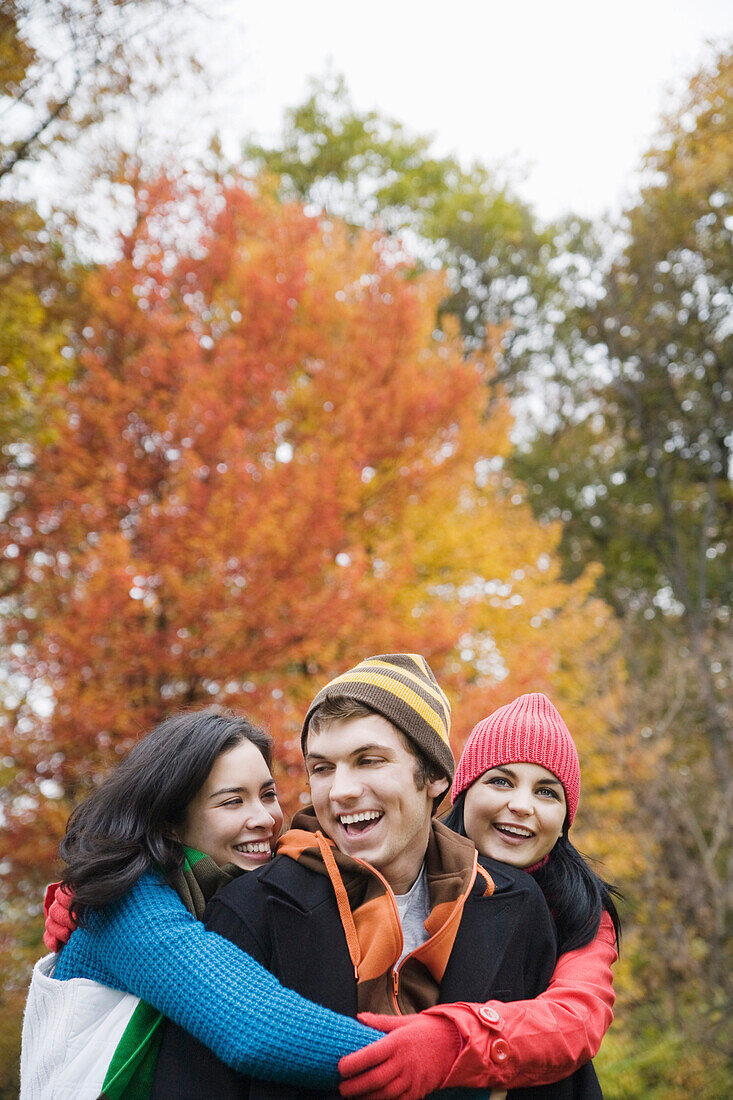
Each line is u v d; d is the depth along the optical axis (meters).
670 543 19.52
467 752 2.03
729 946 11.02
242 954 1.60
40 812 7.11
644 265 19.72
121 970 1.66
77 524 7.92
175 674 7.42
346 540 8.91
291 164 21.83
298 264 9.34
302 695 7.71
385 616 8.03
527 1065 1.53
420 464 9.37
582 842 10.12
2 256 8.13
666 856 11.52
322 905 1.64
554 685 10.51
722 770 12.12
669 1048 9.58
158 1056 1.65
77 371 9.22
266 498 7.68
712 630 14.77
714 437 20.08
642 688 12.22
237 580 7.58
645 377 20.33
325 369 9.23
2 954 8.12
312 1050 1.46
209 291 9.48
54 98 6.98
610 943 1.95
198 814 1.89
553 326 22.30
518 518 11.76
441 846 1.79
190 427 8.05
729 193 17.86
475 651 9.91
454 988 1.64
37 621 7.71
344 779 1.68
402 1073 1.43
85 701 6.87
